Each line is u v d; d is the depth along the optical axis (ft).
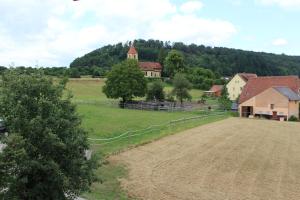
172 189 91.56
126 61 311.47
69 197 63.67
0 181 56.49
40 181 58.13
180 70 544.21
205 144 146.00
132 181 96.99
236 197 87.04
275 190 92.89
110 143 139.23
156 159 120.26
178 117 229.04
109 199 82.58
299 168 114.62
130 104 303.89
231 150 136.56
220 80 528.63
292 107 268.21
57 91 63.57
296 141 160.76
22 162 55.67
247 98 285.84
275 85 298.35
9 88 61.11
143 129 172.76
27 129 58.65
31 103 60.54
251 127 200.64
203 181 98.53
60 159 60.39
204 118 233.76
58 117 60.75
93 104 304.71
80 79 476.54
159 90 328.70
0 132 60.54
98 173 101.55
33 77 62.90
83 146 63.00
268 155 130.82
